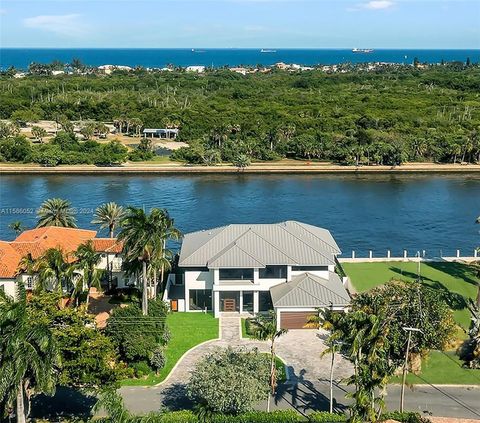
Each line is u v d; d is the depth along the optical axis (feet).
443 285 307.58
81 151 632.38
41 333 158.92
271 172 598.75
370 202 498.28
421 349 201.26
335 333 179.11
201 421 183.21
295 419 187.93
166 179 573.33
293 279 274.57
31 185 544.62
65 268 234.17
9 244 285.02
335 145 635.66
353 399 205.87
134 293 285.02
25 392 174.40
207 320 270.87
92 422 174.50
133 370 219.61
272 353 205.67
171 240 399.85
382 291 211.82
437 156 635.66
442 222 447.01
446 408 201.77
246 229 297.94
